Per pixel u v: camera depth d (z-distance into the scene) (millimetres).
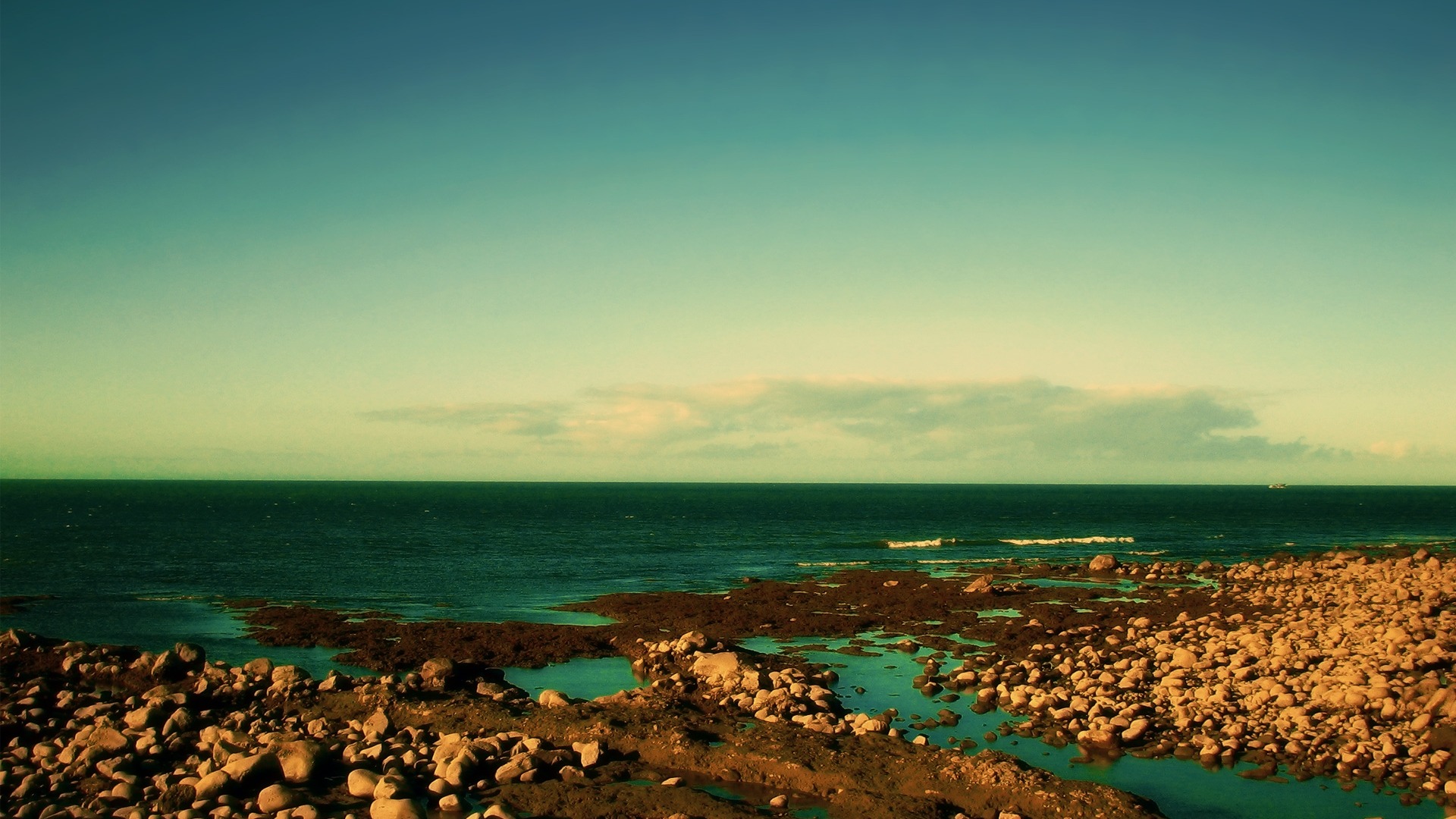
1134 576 45188
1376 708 17172
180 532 75188
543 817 12906
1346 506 169000
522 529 84438
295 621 30766
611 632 28594
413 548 61469
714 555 58188
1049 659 24156
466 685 21438
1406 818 12953
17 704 18359
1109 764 15352
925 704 19859
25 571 44969
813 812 13172
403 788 13383
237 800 13375
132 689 20547
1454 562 41688
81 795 13805
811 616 32188
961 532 87438
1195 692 19234
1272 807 13398
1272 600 33000
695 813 12844
